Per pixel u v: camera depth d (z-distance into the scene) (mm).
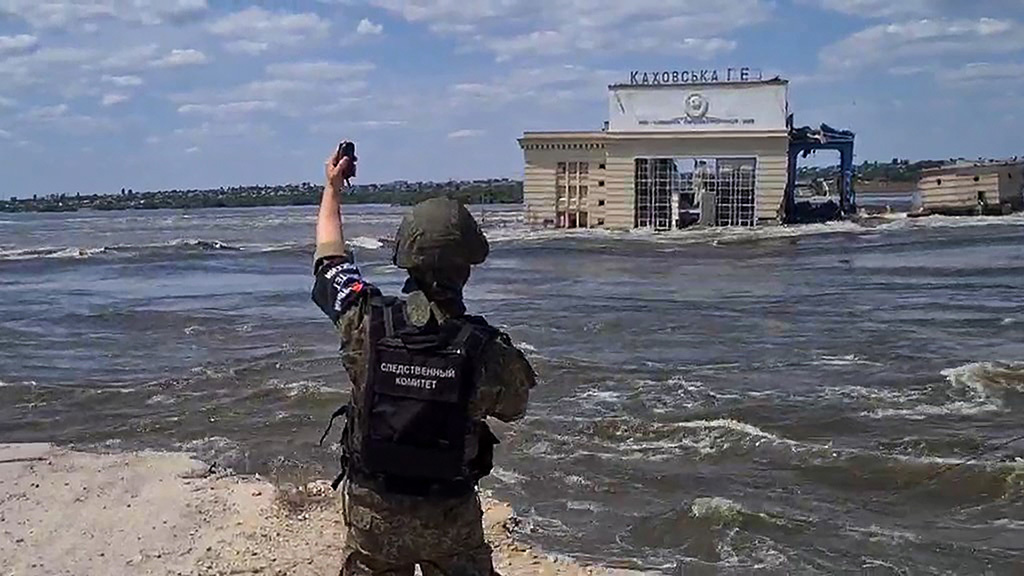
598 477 14711
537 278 55219
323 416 18875
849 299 41844
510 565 8031
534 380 3719
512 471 14906
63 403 20500
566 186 113625
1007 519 13133
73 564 8078
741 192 109125
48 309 39375
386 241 93125
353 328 3664
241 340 30109
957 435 17562
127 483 10656
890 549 11906
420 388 3545
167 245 86125
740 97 106500
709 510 12914
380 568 3744
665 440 17094
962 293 43281
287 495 9914
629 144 109000
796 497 13969
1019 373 23141
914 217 120750
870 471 15344
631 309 38562
